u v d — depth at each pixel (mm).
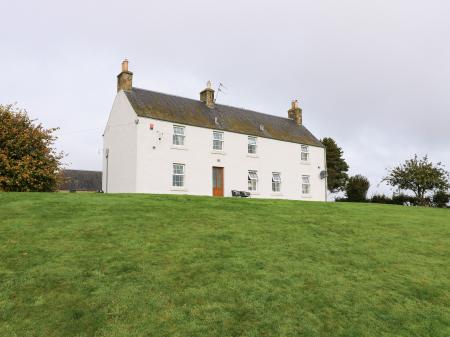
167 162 28891
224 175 32375
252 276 8578
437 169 43625
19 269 8234
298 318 7023
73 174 63906
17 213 12609
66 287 7543
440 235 14320
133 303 7082
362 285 8680
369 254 11039
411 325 7211
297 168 38469
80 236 10539
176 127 29922
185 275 8367
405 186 44625
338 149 68375
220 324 6617
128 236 10797
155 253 9555
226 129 32969
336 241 12156
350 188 52656
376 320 7250
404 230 14703
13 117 24766
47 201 14891
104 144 31609
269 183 35719
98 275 8109
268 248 10688
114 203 15445
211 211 15234
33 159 24422
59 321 6473
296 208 18250
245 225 13164
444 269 10320
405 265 10344
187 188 29828
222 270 8766
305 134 42000
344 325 6973
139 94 30531
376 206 22922
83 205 14547
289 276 8766
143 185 27438
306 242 11672
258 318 6898
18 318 6520
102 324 6434
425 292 8656
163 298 7316
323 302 7699
